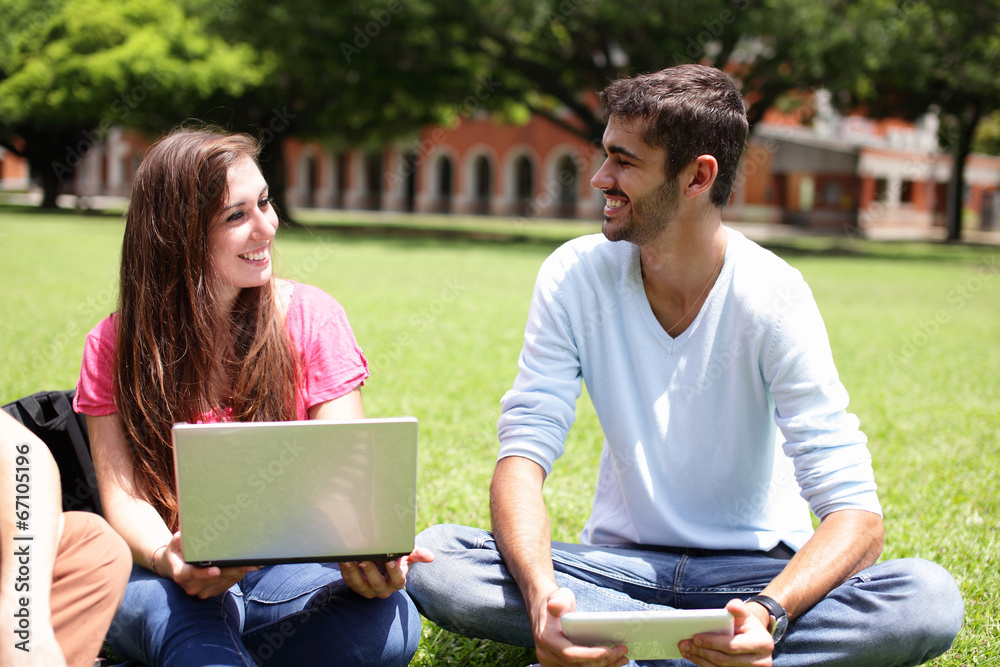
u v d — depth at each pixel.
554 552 1.97
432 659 2.21
